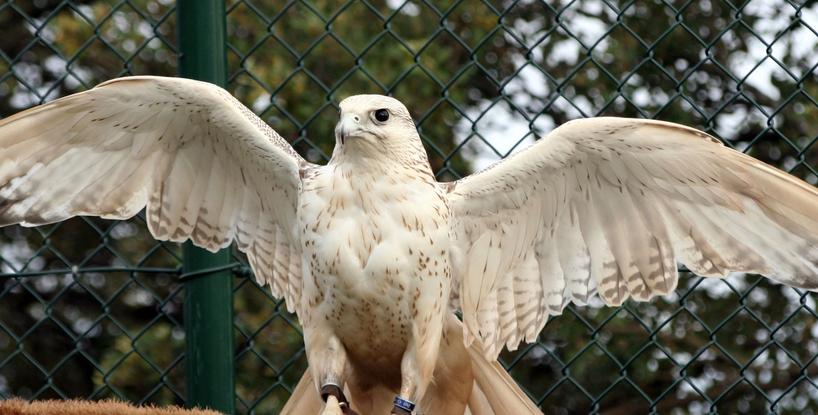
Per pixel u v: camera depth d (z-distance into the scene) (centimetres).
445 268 781
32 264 1427
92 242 1415
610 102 890
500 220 813
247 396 1227
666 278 809
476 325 817
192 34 880
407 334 779
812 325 1173
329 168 783
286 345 1242
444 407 823
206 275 867
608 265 819
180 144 830
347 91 1279
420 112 1270
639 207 809
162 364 1356
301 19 1303
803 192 764
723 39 1204
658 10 1221
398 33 1309
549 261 825
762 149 1221
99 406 674
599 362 1205
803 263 782
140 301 1422
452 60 1303
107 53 1427
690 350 1182
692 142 765
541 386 1224
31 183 822
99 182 832
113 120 816
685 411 1213
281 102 1272
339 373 782
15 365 1443
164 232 844
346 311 775
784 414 1182
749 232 791
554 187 805
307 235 775
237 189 840
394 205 768
